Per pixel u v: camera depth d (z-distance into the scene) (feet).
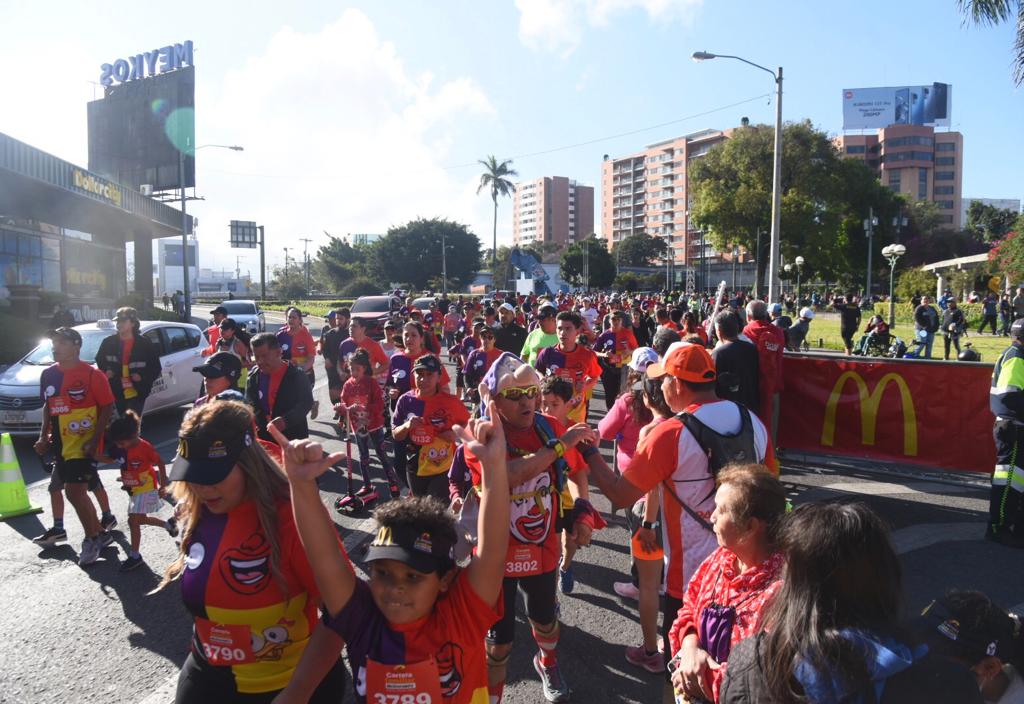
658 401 11.73
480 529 6.54
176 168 133.80
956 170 428.97
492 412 6.66
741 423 9.98
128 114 139.03
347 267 333.21
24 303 73.51
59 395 17.74
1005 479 19.16
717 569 7.52
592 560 18.51
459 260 317.01
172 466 7.38
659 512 11.75
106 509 19.92
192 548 7.54
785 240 178.91
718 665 6.91
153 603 15.80
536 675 13.03
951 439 25.93
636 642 14.16
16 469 22.24
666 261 424.46
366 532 20.36
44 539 19.25
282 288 310.24
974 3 41.55
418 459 18.08
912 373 26.45
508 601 10.97
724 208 179.52
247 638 7.41
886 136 420.77
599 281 325.83
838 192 181.98
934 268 181.88
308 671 6.69
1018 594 16.15
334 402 35.50
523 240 600.39
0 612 15.33
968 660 7.32
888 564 5.65
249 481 7.34
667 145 451.53
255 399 19.47
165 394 35.81
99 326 36.47
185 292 111.86
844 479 25.91
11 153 65.41
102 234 120.37
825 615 5.58
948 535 20.07
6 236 89.71
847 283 249.55
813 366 27.99
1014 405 18.57
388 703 6.36
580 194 583.99
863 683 5.31
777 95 73.05
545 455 10.06
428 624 6.42
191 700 7.65
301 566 7.30
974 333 108.78
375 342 29.84
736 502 7.04
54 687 12.40
